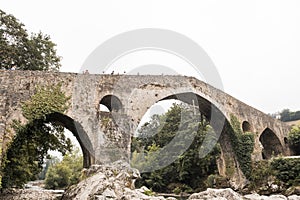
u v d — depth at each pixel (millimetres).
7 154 15820
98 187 11234
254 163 24391
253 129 26250
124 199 10703
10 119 15945
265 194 21859
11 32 23203
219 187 25406
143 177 31453
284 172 21984
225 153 25828
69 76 17812
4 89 16234
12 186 16703
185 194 27875
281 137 29938
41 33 24781
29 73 17094
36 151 18438
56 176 43375
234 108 25031
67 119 17703
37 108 16578
